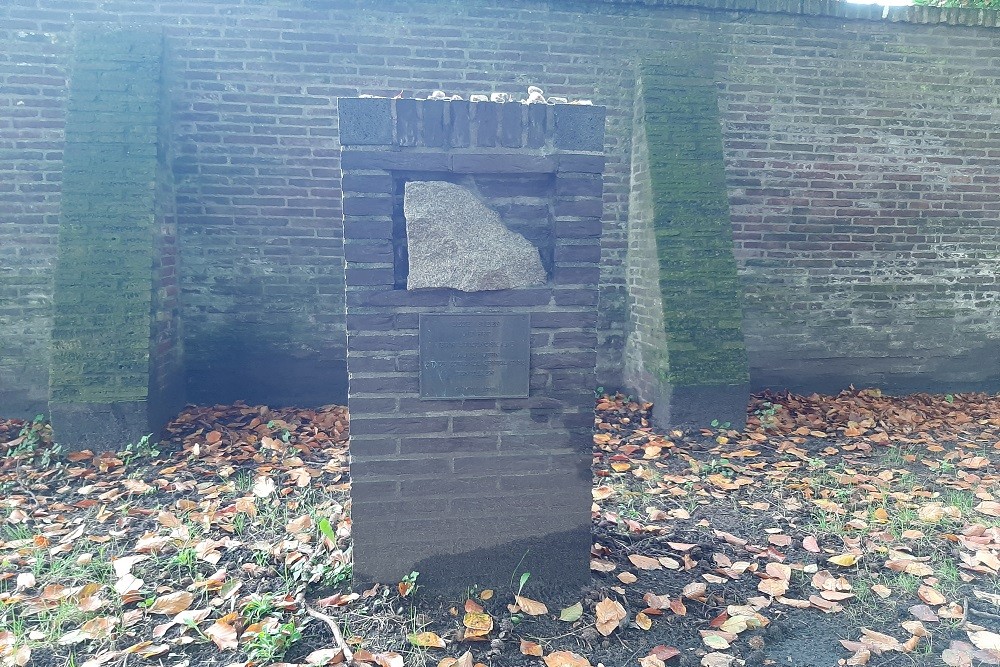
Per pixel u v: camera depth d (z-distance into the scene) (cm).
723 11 563
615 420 530
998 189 620
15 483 389
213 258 541
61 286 448
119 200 463
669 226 517
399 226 254
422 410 260
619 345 604
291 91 530
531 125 249
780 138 586
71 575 279
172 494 375
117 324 448
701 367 495
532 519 272
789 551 310
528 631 246
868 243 612
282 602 253
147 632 240
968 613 256
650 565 292
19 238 507
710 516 350
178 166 526
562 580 277
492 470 267
